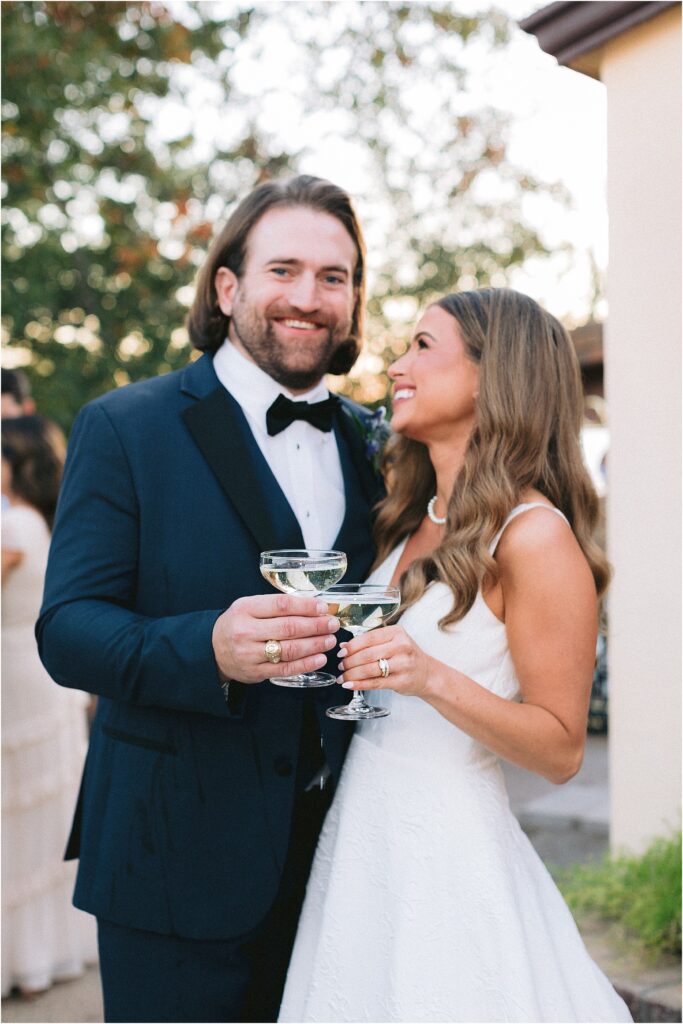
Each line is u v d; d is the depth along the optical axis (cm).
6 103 777
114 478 184
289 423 208
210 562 187
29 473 332
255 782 185
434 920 168
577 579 172
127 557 183
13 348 863
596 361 834
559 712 170
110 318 891
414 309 1052
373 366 988
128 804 185
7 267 808
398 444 214
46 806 331
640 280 326
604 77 334
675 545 318
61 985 335
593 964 180
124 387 202
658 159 318
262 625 152
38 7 777
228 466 192
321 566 162
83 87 802
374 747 184
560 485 194
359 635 157
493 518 177
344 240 215
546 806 506
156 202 892
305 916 186
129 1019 185
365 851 178
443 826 173
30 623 332
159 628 168
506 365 187
